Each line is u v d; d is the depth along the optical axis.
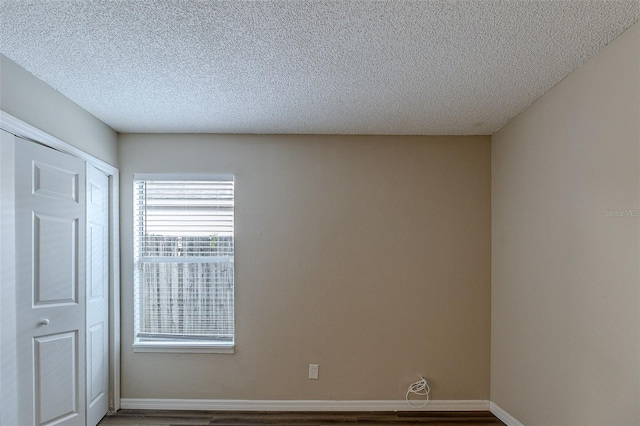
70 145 2.65
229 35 1.87
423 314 3.36
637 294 1.82
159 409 3.29
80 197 2.72
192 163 3.40
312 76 2.32
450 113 2.93
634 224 1.84
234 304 3.34
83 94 2.57
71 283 2.62
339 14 1.70
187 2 1.62
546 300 2.55
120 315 3.31
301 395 3.32
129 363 3.31
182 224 3.42
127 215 3.35
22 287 2.20
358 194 3.41
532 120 2.73
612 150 1.97
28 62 2.13
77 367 2.66
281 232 3.38
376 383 3.33
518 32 1.85
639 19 1.75
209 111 2.89
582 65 2.18
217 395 3.31
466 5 1.63
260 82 2.40
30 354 2.26
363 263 3.38
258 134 3.42
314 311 3.35
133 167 3.38
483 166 3.44
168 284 3.39
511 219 3.04
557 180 2.44
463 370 3.34
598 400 2.07
